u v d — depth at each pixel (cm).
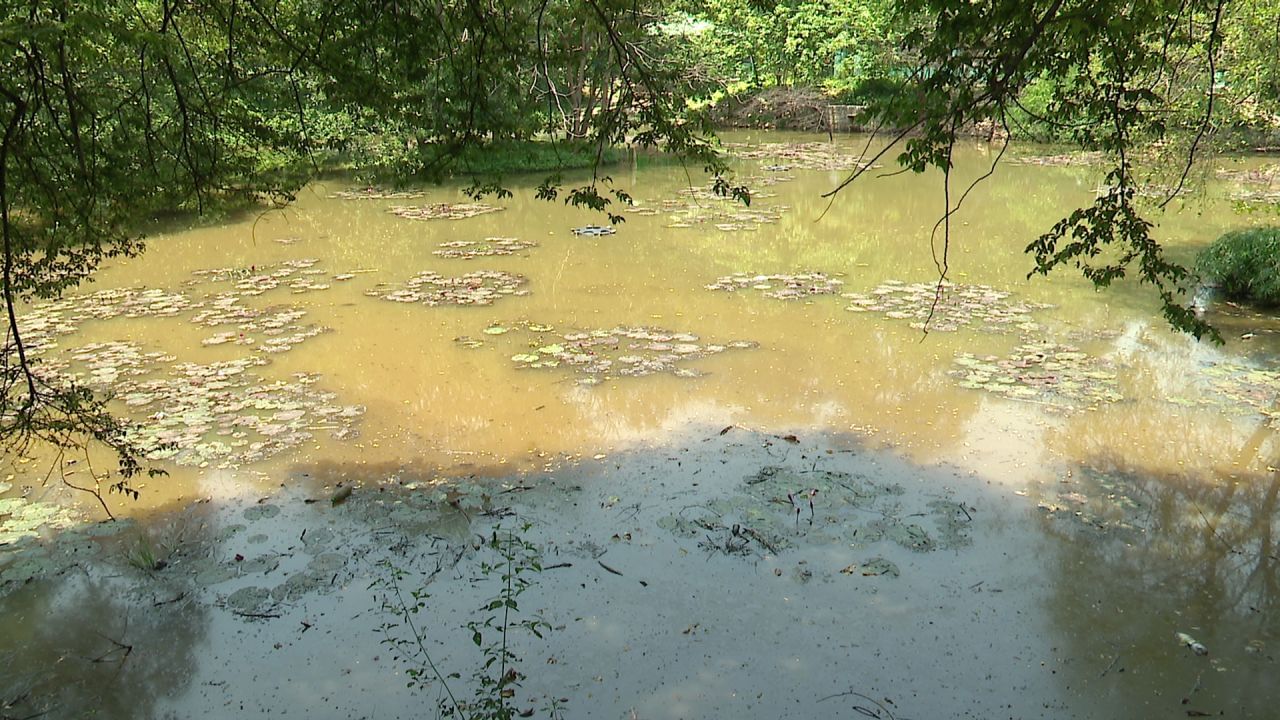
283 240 1605
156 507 643
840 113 3419
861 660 467
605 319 1103
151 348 991
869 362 934
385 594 529
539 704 433
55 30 343
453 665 464
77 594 539
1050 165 2533
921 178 2367
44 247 529
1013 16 356
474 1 480
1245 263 1138
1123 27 344
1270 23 999
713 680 451
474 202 1994
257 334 1042
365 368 931
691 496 649
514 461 715
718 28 3591
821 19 3462
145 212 593
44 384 452
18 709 441
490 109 537
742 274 1326
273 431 771
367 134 1905
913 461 704
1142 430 757
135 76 565
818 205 1966
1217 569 555
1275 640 484
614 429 776
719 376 902
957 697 439
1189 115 1109
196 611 517
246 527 612
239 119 558
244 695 446
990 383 867
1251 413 789
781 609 511
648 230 1683
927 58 381
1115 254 1427
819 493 650
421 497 654
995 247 1512
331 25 518
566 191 2138
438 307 1155
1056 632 491
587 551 574
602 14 468
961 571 551
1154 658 470
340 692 445
